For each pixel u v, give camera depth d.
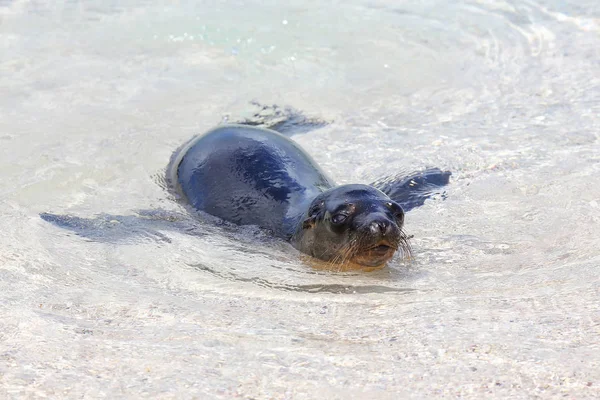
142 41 46.34
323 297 22.38
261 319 20.31
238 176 31.08
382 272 24.67
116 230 27.72
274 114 38.91
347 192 27.05
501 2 51.81
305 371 17.12
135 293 22.11
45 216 28.14
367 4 51.84
